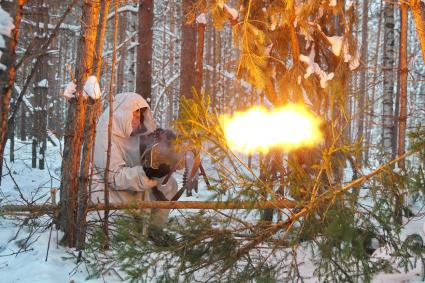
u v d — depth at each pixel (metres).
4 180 13.34
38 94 15.44
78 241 5.19
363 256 3.88
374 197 3.73
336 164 3.95
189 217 4.19
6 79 3.38
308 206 3.77
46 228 5.79
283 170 4.67
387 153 3.88
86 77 5.29
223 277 4.05
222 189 3.77
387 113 11.15
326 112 5.79
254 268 3.96
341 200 3.73
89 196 5.25
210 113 3.84
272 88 6.57
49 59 16.14
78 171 5.44
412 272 4.25
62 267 4.87
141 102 6.41
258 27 7.00
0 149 3.41
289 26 6.78
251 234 4.21
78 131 5.36
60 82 31.12
